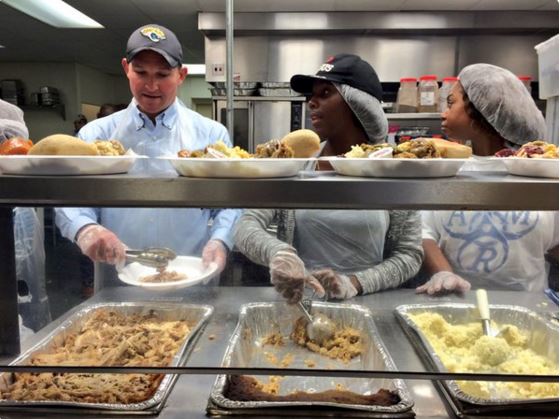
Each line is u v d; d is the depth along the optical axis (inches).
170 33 63.2
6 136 43.3
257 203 26.8
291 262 35.4
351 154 29.4
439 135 113.3
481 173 30.2
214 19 122.6
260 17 122.3
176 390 32.8
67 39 152.6
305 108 124.5
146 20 129.9
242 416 30.2
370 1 113.8
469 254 37.6
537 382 31.4
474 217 37.6
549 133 60.0
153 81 63.0
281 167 27.0
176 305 37.1
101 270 36.3
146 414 30.1
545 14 121.3
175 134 68.3
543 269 37.8
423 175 27.5
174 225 36.8
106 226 37.0
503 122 53.3
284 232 36.1
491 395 32.0
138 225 36.7
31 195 26.5
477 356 33.7
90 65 204.7
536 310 36.0
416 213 37.1
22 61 194.7
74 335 35.1
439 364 32.2
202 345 34.0
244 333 35.2
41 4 116.4
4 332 33.7
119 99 237.3
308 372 31.9
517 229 37.3
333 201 26.6
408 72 130.7
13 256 33.6
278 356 35.3
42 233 35.0
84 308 36.2
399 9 120.5
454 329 35.9
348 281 35.7
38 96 193.2
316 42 129.6
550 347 33.5
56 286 35.7
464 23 122.0
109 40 154.1
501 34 128.6
